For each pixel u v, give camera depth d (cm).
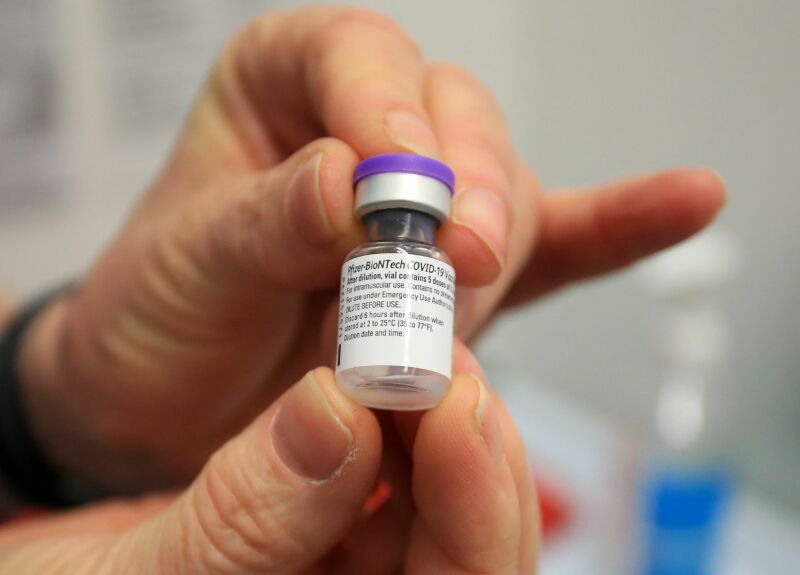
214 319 20
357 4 42
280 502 15
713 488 24
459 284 16
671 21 33
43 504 27
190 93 44
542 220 22
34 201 47
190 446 24
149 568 16
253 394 22
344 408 15
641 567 24
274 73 20
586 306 37
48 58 45
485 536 15
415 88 18
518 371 42
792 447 28
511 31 41
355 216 16
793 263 29
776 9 29
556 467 31
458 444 15
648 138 34
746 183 30
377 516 18
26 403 26
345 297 15
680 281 25
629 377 33
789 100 28
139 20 44
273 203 17
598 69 36
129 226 23
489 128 18
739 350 31
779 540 27
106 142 46
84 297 23
